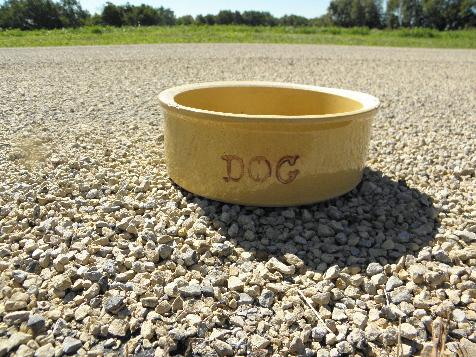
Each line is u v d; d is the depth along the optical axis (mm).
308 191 247
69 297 183
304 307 182
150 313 173
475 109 558
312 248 224
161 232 227
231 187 245
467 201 283
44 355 153
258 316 176
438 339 152
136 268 199
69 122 423
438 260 214
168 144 271
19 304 174
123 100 535
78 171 303
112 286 187
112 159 328
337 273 198
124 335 164
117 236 225
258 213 247
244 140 232
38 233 226
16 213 241
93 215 245
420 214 265
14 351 155
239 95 346
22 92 553
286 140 231
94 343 161
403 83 757
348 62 1016
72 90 583
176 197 263
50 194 263
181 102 301
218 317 172
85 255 203
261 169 237
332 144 242
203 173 250
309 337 167
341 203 268
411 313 181
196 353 157
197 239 224
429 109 551
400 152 377
